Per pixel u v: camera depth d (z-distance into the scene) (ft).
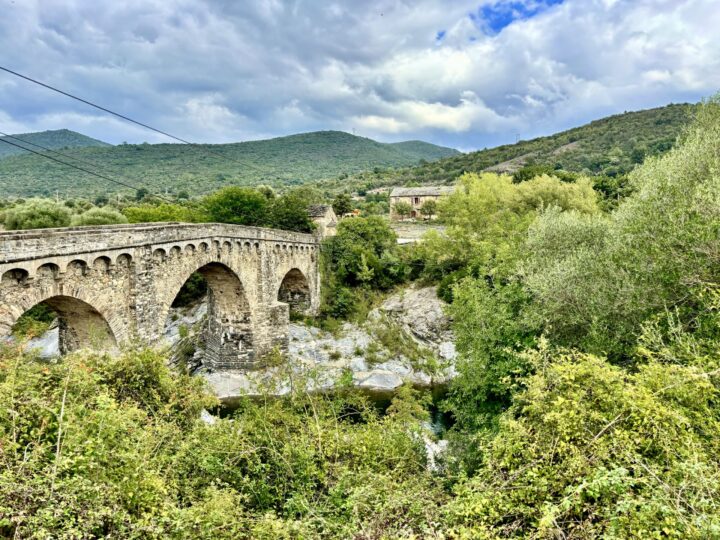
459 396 81.00
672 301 54.44
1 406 30.96
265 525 32.17
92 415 33.96
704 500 21.59
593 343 60.70
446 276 164.35
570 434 31.76
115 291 72.28
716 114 72.23
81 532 24.04
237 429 47.42
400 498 34.53
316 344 149.89
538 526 26.25
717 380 37.27
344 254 181.47
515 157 510.99
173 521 27.99
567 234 84.12
